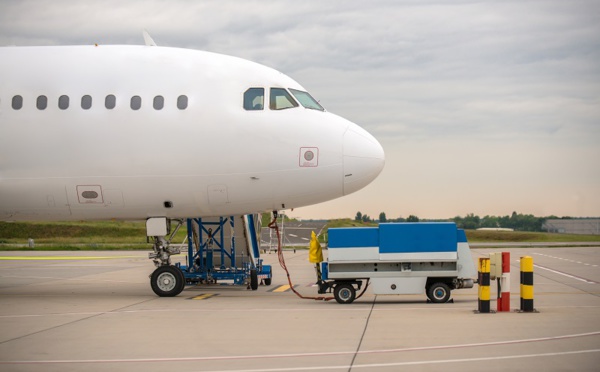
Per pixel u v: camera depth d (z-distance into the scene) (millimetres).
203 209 20141
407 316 15047
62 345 11820
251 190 19562
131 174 19469
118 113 19375
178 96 19422
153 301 18781
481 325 13523
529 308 15461
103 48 20391
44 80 19812
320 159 19250
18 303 18328
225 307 17234
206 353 11031
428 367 9781
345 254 17391
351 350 11148
